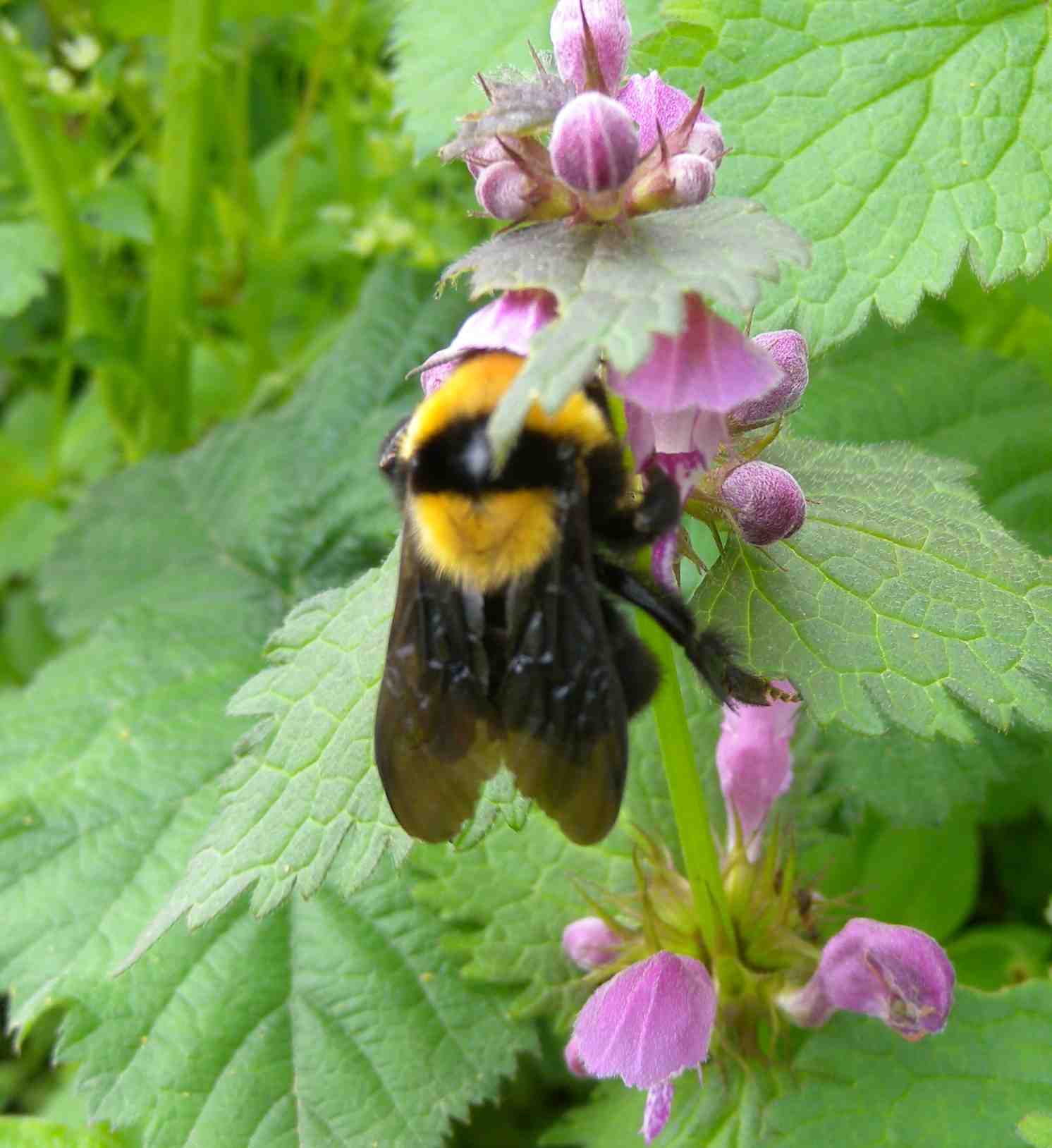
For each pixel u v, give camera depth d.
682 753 0.10
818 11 0.11
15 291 0.18
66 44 0.19
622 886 0.12
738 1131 0.10
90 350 0.19
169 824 0.13
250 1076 0.12
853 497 0.09
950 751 0.13
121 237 0.20
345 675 0.09
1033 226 0.10
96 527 0.18
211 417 0.22
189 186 0.19
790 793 0.12
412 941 0.12
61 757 0.14
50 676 0.15
